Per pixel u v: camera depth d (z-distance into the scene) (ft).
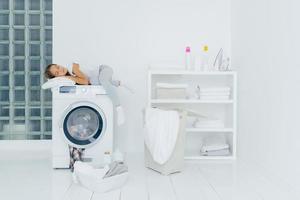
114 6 11.96
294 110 7.56
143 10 12.01
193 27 12.10
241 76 11.06
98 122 9.57
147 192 7.43
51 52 12.24
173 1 12.06
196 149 12.09
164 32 12.06
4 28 12.12
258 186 7.85
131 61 12.01
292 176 7.66
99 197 7.09
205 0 12.14
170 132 8.63
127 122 12.04
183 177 8.65
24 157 11.02
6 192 7.39
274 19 8.57
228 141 11.78
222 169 9.45
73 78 9.78
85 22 11.89
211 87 11.27
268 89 8.96
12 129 12.22
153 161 9.32
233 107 10.85
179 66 11.22
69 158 9.51
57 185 7.95
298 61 7.36
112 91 9.64
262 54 9.33
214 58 12.15
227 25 12.20
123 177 7.81
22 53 12.21
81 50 11.89
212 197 7.09
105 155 9.55
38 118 12.23
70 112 9.40
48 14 12.19
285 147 8.00
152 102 10.67
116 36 11.98
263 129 9.31
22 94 12.23
